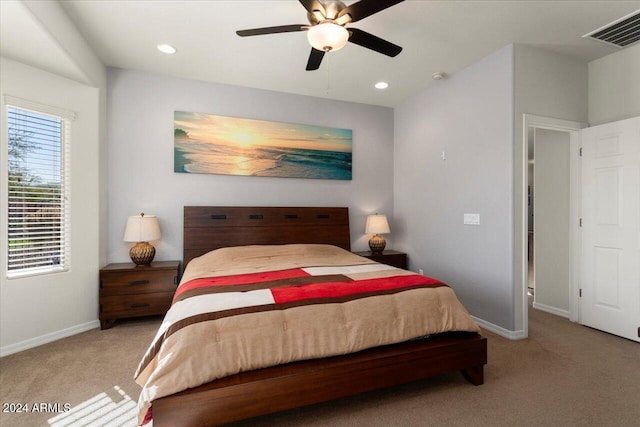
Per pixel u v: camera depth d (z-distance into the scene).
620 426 1.62
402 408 1.77
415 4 2.21
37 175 2.66
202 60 3.06
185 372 1.43
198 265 2.94
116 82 3.23
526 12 2.30
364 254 3.98
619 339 2.72
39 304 2.62
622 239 2.75
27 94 2.55
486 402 1.83
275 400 1.53
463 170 3.25
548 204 3.55
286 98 3.88
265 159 3.77
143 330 2.93
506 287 2.77
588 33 2.58
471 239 3.14
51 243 2.74
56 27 2.19
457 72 3.31
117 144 3.24
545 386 1.99
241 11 2.30
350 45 2.76
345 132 4.18
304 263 3.03
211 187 3.58
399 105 4.34
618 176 2.78
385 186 4.43
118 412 1.73
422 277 2.34
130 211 3.30
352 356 1.75
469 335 2.06
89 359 2.34
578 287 3.14
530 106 2.80
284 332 1.65
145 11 2.30
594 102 3.06
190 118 3.47
